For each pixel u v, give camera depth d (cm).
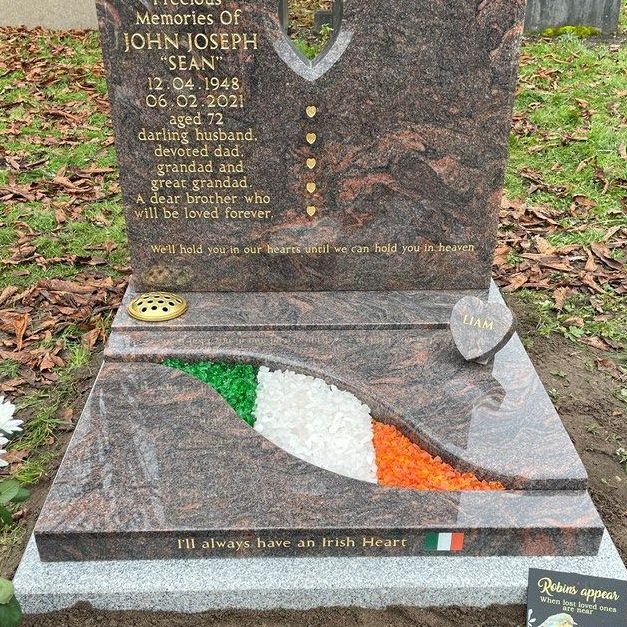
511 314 133
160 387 130
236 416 124
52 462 136
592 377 156
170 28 134
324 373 133
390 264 155
